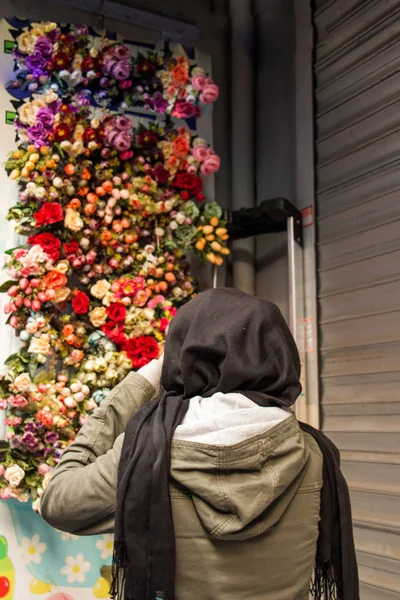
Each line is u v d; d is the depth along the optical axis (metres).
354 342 1.99
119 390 1.17
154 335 1.95
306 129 2.29
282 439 1.01
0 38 1.97
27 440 1.72
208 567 0.97
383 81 2.00
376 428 1.87
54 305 1.83
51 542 1.86
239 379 1.05
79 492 1.02
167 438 1.00
